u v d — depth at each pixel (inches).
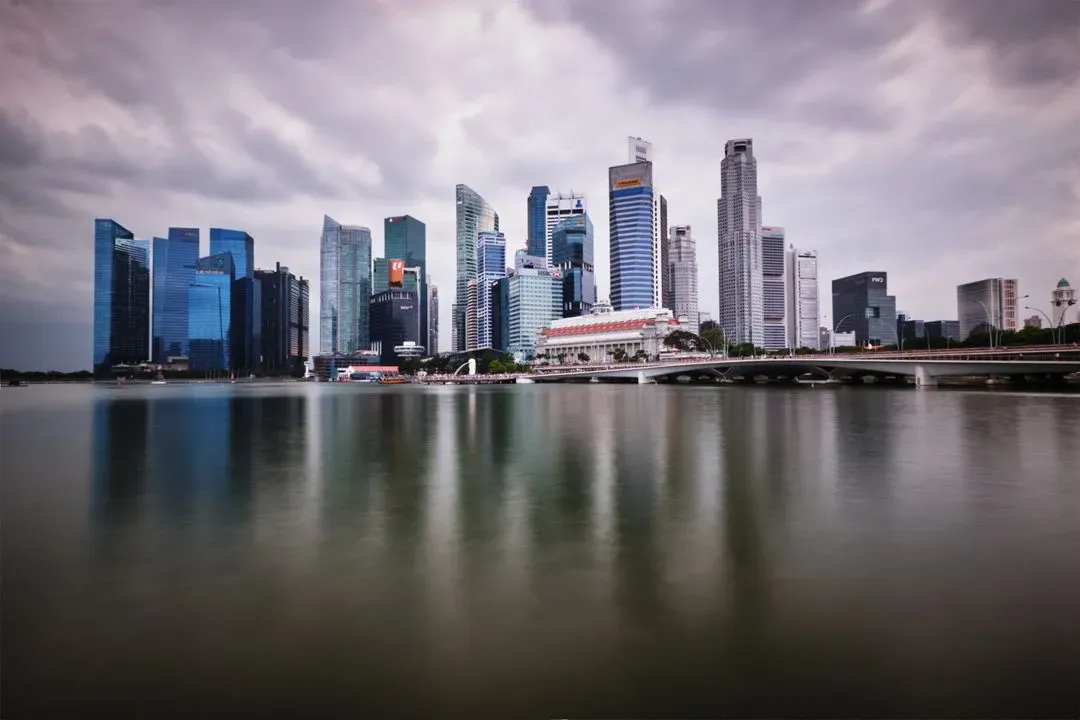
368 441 1738.4
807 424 2038.6
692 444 1574.8
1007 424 1974.7
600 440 1696.6
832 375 6963.6
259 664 440.5
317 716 380.2
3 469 1272.1
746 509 859.4
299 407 3570.4
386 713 382.3
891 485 1016.9
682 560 642.8
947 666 427.5
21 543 729.0
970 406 2773.1
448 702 391.9
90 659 449.7
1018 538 709.9
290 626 497.7
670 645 458.6
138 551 695.1
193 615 520.7
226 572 624.1
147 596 563.2
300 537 745.0
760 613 510.6
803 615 506.0
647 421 2277.3
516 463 1299.2
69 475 1192.2
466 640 469.4
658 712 377.7
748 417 2357.3
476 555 668.7
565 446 1574.8
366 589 572.7
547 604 533.0
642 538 723.4
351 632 485.4
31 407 3725.4
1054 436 1649.9
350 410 3233.3
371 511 872.3
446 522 807.1
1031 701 387.2
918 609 515.8
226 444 1692.9
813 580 581.3
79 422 2524.6
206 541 733.3
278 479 1131.9
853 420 2170.3
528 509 874.8
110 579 606.9
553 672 422.9
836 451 1407.5
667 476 1122.0
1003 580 578.2
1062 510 838.5
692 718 373.1
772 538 719.1
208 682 418.9
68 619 516.1
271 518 837.8
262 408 3489.2
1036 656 439.5
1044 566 615.5
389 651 454.9
